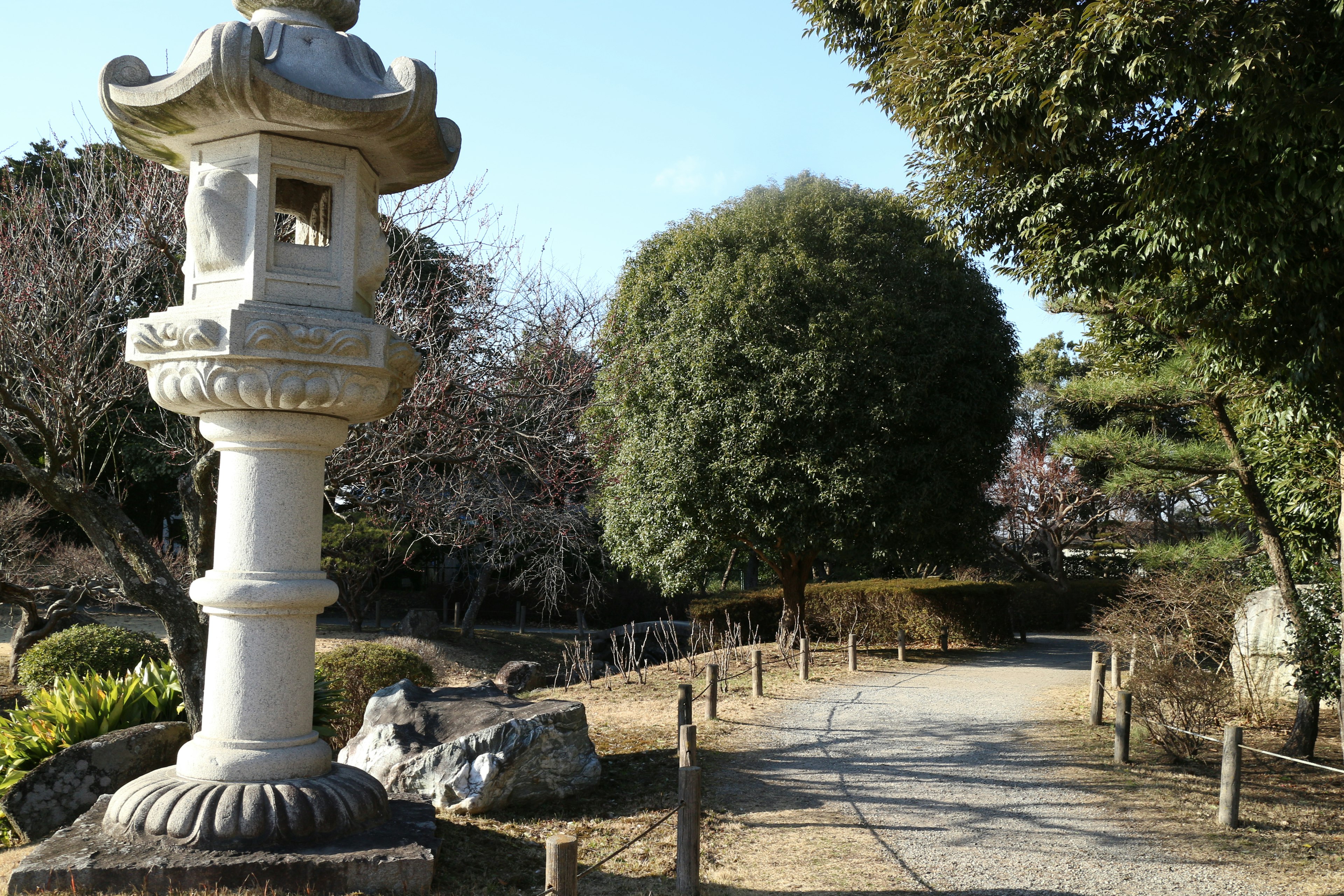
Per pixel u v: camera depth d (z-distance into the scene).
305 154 5.16
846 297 15.91
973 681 14.48
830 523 15.88
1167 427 18.30
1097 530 28.97
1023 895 5.70
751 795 7.81
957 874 6.04
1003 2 7.09
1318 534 10.80
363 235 5.44
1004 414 17.50
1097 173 7.53
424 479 10.52
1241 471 10.12
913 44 7.48
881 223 16.92
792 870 6.06
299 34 5.16
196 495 8.67
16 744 7.34
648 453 16.56
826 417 15.45
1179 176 6.41
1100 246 7.59
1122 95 6.30
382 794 5.38
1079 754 9.40
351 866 4.66
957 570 27.41
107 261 8.72
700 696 12.36
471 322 9.59
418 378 8.68
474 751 7.01
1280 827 7.11
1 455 16.75
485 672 19.84
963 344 16.69
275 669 5.05
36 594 14.30
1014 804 7.62
